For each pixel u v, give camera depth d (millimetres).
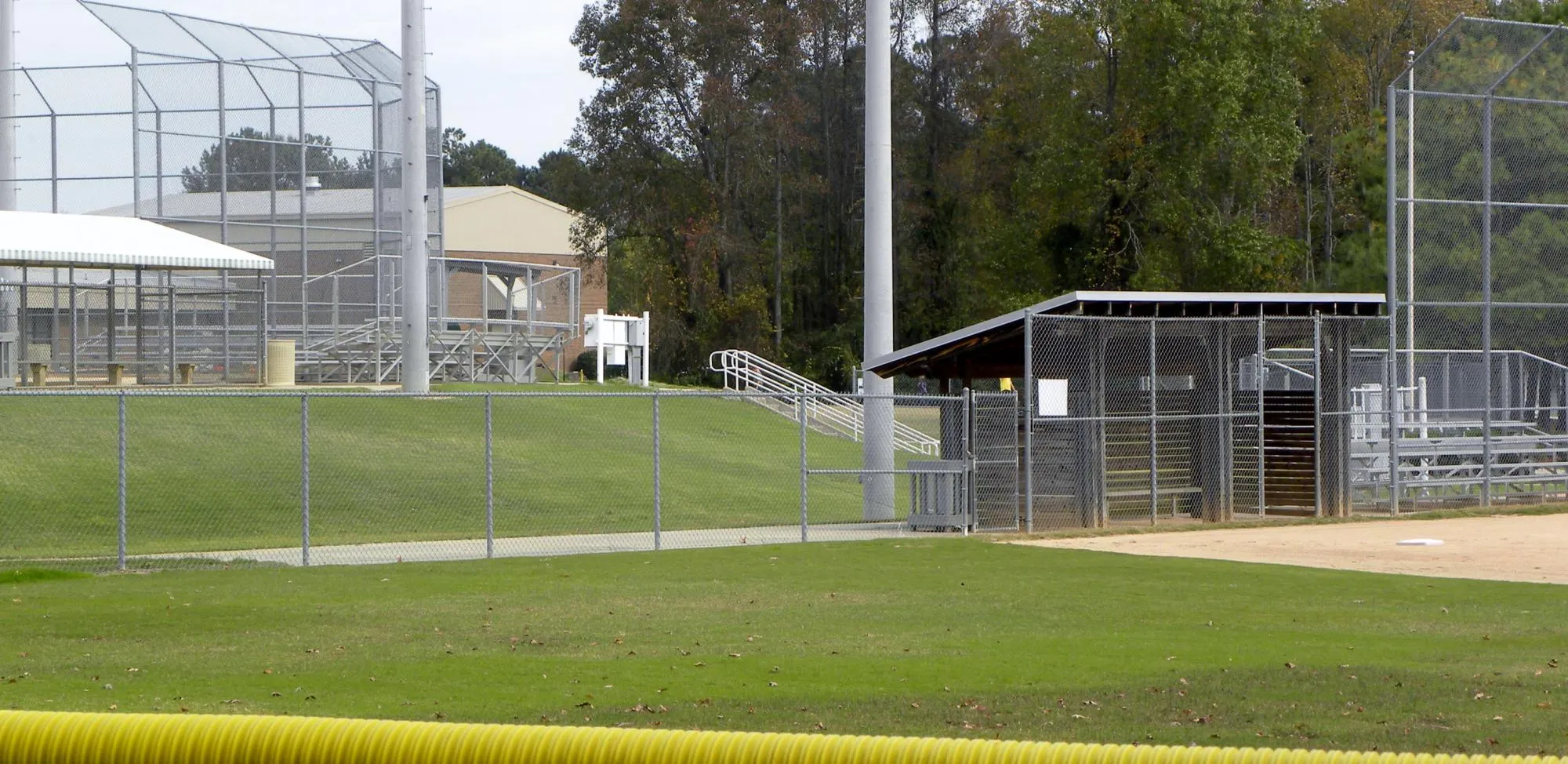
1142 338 30469
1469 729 11531
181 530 28516
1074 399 29516
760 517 33500
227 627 17031
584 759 8539
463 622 17422
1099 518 29469
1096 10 76562
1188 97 73750
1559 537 27953
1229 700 12711
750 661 14734
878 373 31078
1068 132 79562
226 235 50531
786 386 71125
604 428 43938
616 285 116375
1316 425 31609
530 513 32344
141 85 50062
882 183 30984
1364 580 21406
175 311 44969
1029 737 11359
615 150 94000
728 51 93500
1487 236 34812
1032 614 18094
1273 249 75312
